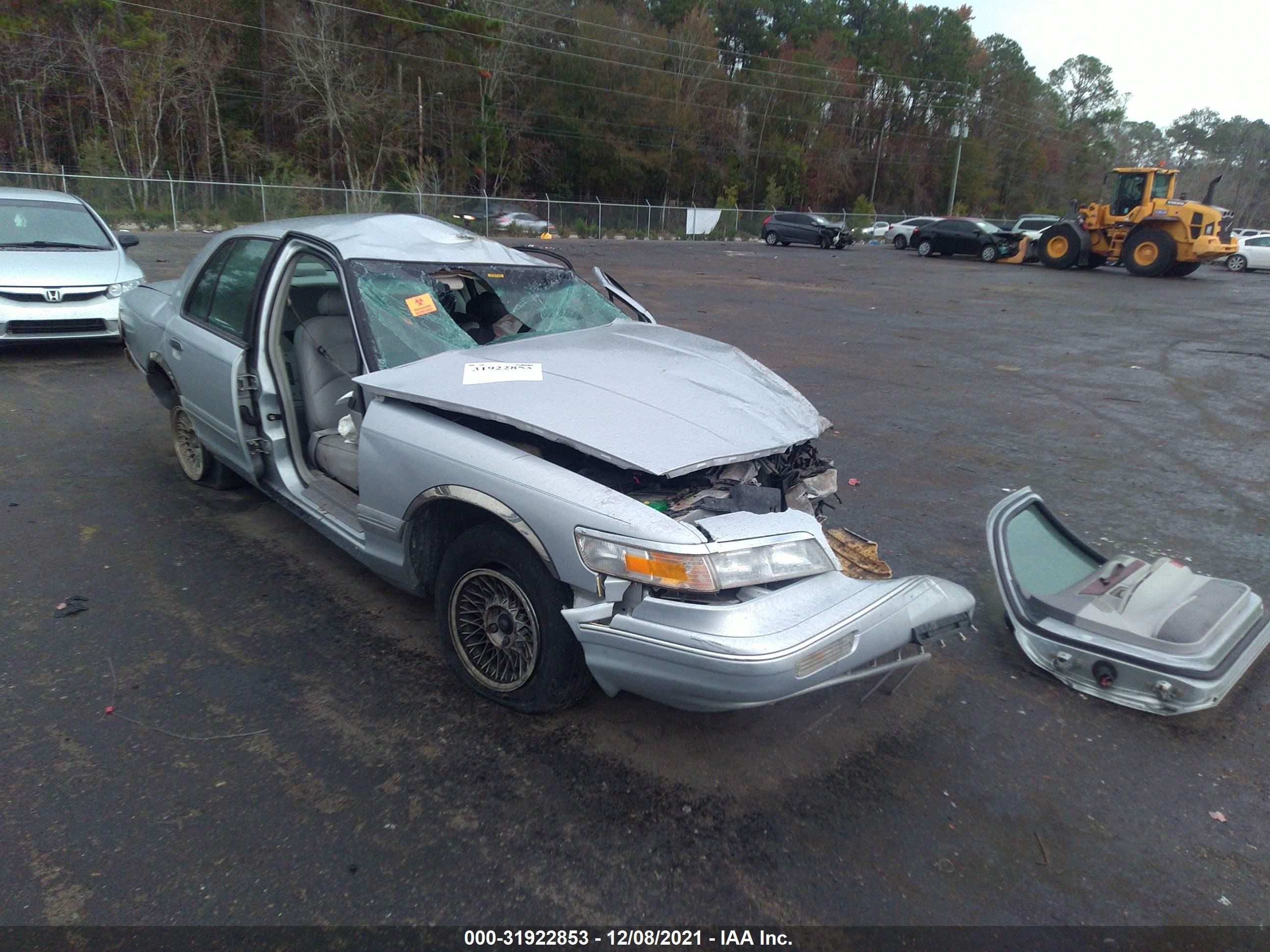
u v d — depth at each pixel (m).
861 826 2.67
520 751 2.95
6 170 30.91
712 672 2.48
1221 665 3.26
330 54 38.16
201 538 4.56
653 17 66.81
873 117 76.94
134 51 33.53
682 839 2.57
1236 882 2.50
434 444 3.11
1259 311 17.05
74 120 35.12
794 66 66.44
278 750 2.89
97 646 3.47
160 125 35.69
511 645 3.08
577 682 2.95
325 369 4.26
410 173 37.25
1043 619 3.67
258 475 4.23
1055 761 3.04
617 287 4.77
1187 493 5.95
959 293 19.36
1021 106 87.50
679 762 2.93
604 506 2.67
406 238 4.24
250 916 2.22
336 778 2.77
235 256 4.55
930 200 79.69
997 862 2.54
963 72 82.25
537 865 2.45
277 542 4.56
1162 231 24.33
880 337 12.55
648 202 56.91
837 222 49.38
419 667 3.45
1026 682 3.56
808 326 13.27
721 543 2.59
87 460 5.62
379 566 3.48
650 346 3.85
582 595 2.73
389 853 2.46
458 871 2.41
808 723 3.20
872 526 5.15
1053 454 6.84
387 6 40.72
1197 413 8.38
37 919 2.17
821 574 2.81
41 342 7.82
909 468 6.34
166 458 5.78
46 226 8.56
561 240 37.38
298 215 32.66
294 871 2.37
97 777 2.71
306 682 3.30
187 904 2.24
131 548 4.38
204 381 4.40
